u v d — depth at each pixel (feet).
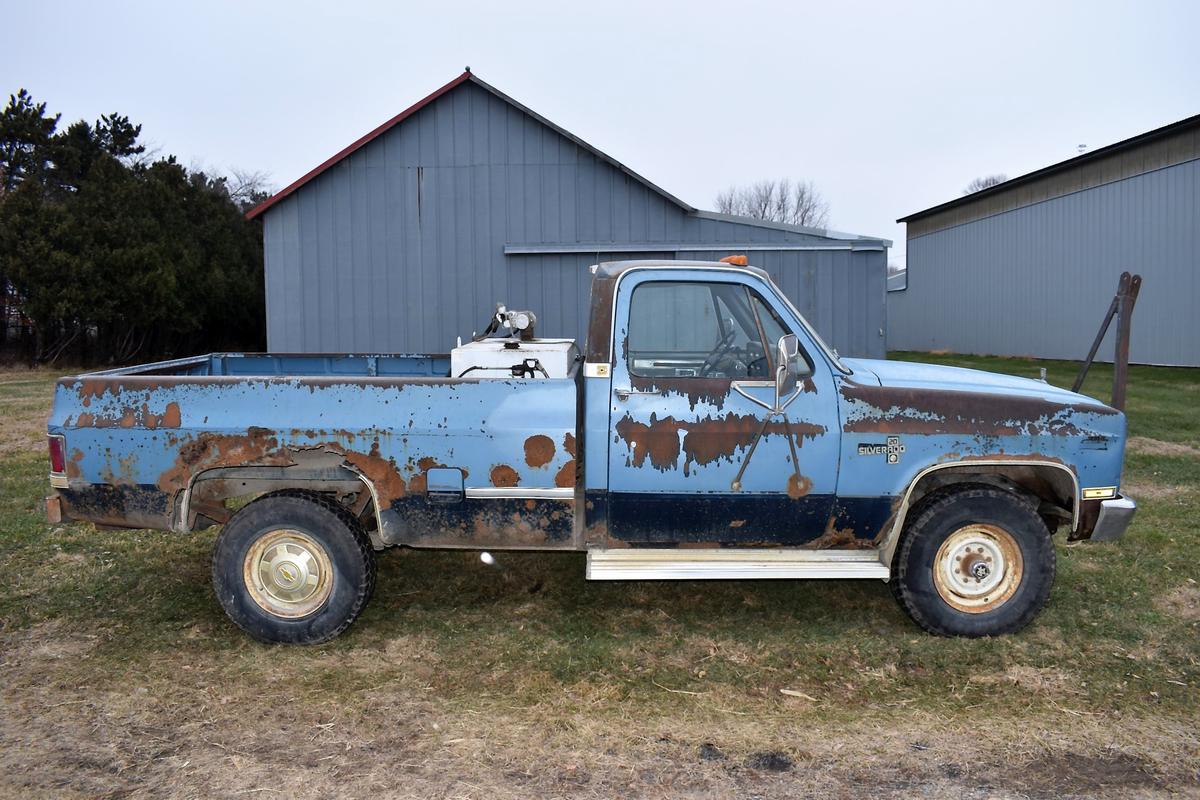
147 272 86.74
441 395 14.83
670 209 46.57
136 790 10.72
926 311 119.96
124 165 102.94
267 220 47.39
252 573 15.05
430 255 47.39
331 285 47.52
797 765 11.35
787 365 13.79
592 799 10.52
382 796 10.55
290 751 11.64
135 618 16.25
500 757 11.49
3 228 80.43
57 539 20.80
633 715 12.67
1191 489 26.48
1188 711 12.88
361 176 47.19
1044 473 15.58
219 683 13.64
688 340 15.46
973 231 106.32
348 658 14.60
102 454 15.14
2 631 15.62
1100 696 13.29
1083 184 84.64
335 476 15.43
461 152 46.98
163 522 15.26
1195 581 18.20
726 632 15.72
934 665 14.29
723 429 14.57
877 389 14.83
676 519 14.98
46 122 95.25
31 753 11.57
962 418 14.78
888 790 10.80
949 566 15.06
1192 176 70.74
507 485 14.78
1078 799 10.64
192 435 14.90
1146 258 76.28
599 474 14.71
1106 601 17.02
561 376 15.66
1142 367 74.02
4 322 90.12
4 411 45.55
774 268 45.80
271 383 14.97
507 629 15.83
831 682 13.80
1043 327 92.32
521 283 47.39
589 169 46.80
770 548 15.34
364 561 15.02
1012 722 12.51
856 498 14.83
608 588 18.02
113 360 91.97
